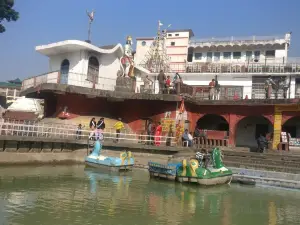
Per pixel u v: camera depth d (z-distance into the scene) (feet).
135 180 49.75
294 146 71.56
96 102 81.56
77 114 78.74
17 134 63.72
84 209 31.76
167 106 75.25
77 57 81.00
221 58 108.88
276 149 71.00
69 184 43.34
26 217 28.12
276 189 48.98
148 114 78.79
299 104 70.79
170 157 63.52
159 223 28.91
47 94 82.43
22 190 37.88
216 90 82.12
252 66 91.86
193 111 81.15
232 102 76.38
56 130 70.08
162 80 77.82
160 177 51.37
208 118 92.94
